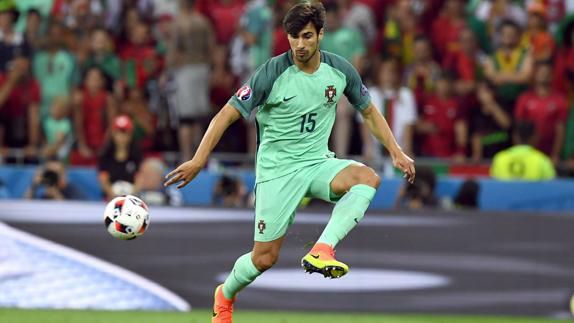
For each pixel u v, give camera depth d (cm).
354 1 5088
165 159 4334
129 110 4600
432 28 5012
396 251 3356
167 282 3325
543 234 3362
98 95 4575
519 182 3897
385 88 4550
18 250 3328
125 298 3319
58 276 3325
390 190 3962
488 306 3341
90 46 4772
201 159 2114
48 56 4675
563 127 4622
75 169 3941
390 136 2317
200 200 3906
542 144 4628
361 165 2223
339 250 3353
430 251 3356
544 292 3341
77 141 4553
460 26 4962
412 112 4569
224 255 3338
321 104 2197
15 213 3341
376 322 3133
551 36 4888
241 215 3359
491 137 4600
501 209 3897
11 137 4644
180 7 4681
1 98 4625
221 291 2414
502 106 4734
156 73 4784
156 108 4719
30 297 3316
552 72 4797
